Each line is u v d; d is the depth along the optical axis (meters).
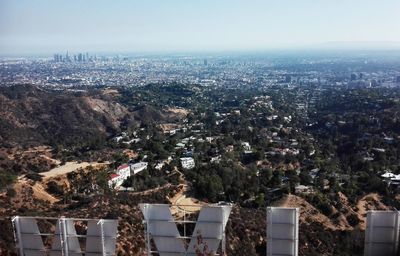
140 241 38.62
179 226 38.94
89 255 14.76
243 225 47.75
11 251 31.84
